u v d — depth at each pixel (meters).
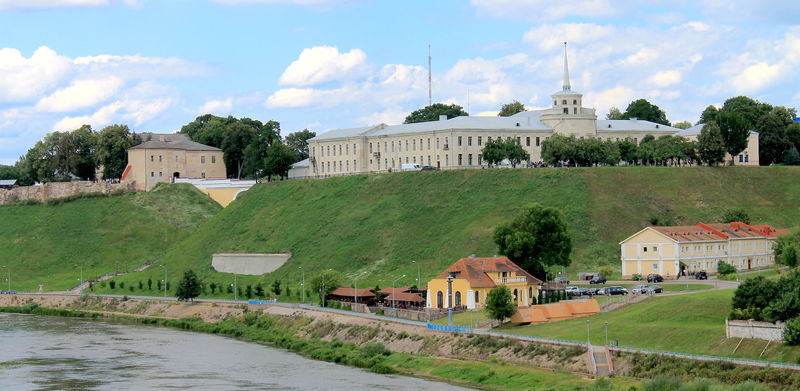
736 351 177.50
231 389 192.12
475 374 194.62
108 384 198.38
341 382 197.00
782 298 182.88
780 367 164.50
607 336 198.25
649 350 184.88
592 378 179.62
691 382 165.12
